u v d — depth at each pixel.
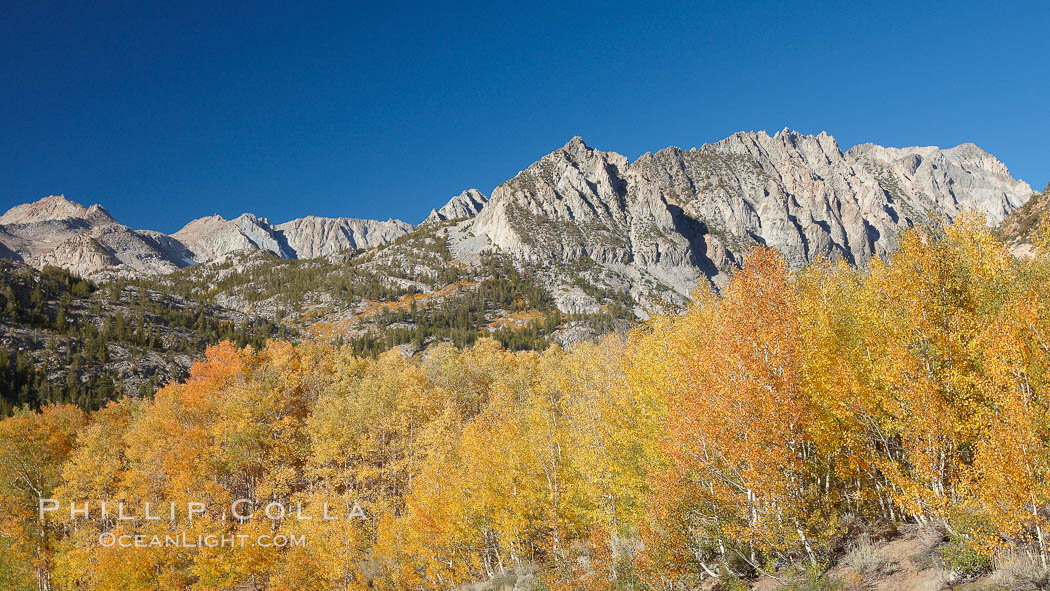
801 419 19.30
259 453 54.06
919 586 15.45
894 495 19.00
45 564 52.94
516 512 32.28
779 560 20.84
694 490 22.08
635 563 23.14
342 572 38.84
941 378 18.12
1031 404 15.18
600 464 28.14
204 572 38.28
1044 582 13.04
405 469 49.56
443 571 37.06
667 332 34.62
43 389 107.50
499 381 65.44
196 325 171.75
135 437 57.22
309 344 97.81
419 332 192.75
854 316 23.44
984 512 15.30
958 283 19.27
